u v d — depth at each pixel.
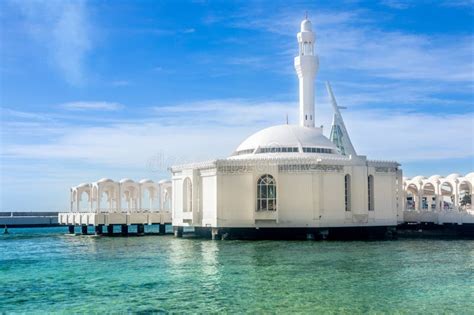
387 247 56.22
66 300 30.31
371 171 70.31
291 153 71.88
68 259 49.19
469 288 32.56
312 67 83.06
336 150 76.69
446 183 82.62
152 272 39.78
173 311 27.42
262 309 27.52
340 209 67.06
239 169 67.12
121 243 66.81
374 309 27.33
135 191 89.25
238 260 45.53
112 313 27.28
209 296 30.73
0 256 52.91
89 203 89.06
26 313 27.61
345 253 50.16
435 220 78.31
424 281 34.88
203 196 70.12
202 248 56.69
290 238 67.81
